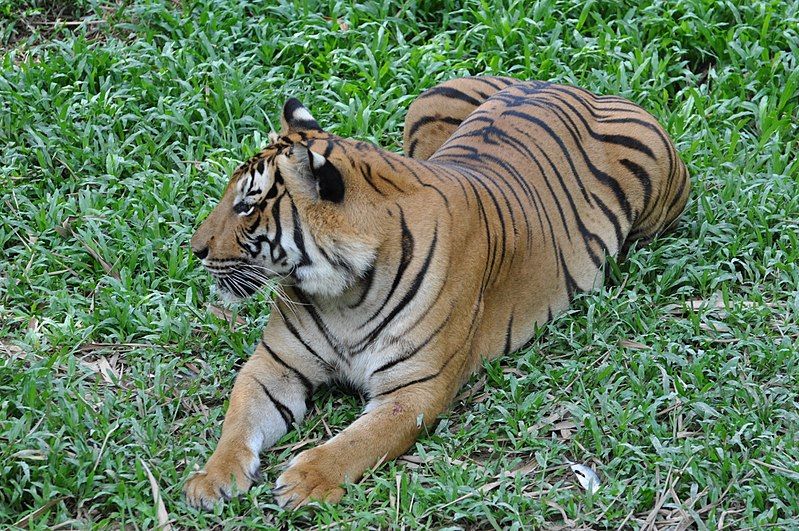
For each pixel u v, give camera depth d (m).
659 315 11.10
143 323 10.84
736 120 13.98
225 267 9.62
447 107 12.58
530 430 9.65
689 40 14.84
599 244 11.58
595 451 9.41
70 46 14.59
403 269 9.40
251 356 10.01
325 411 9.99
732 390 9.84
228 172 12.76
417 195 9.56
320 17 15.19
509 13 15.16
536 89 12.16
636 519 8.70
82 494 8.73
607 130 11.98
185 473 8.91
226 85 13.93
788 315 10.92
